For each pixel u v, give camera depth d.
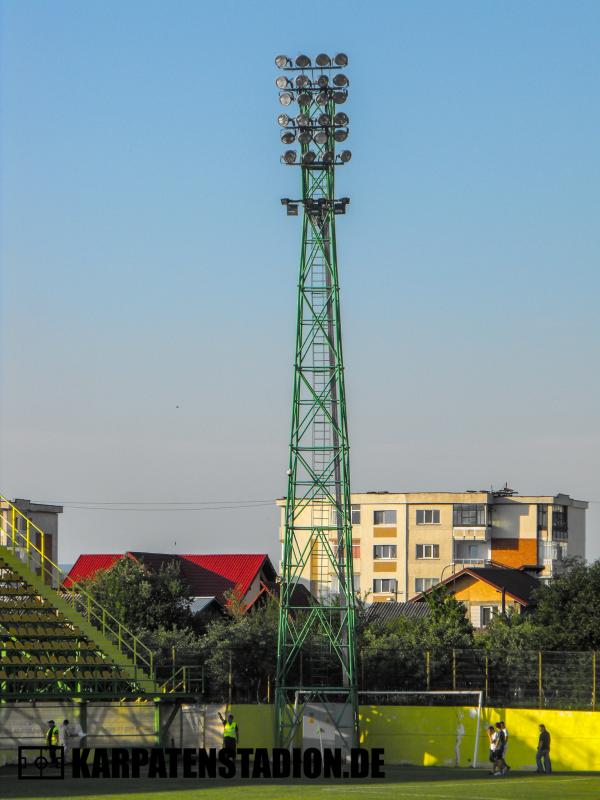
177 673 76.81
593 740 73.44
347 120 82.75
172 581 112.69
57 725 69.19
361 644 92.75
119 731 71.31
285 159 82.81
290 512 81.88
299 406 82.38
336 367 82.25
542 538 172.62
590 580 105.25
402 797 49.53
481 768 75.31
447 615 109.56
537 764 69.81
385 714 78.62
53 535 153.12
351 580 80.56
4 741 67.38
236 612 119.25
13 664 71.50
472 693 76.44
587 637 102.12
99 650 75.75
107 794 50.78
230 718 66.25
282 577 81.06
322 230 83.50
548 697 76.38
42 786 55.16
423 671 80.94
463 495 172.00
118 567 113.19
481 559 172.25
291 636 81.38
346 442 81.88
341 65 83.38
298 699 79.19
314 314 82.81
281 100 83.50
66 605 78.38
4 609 76.69
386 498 174.12
